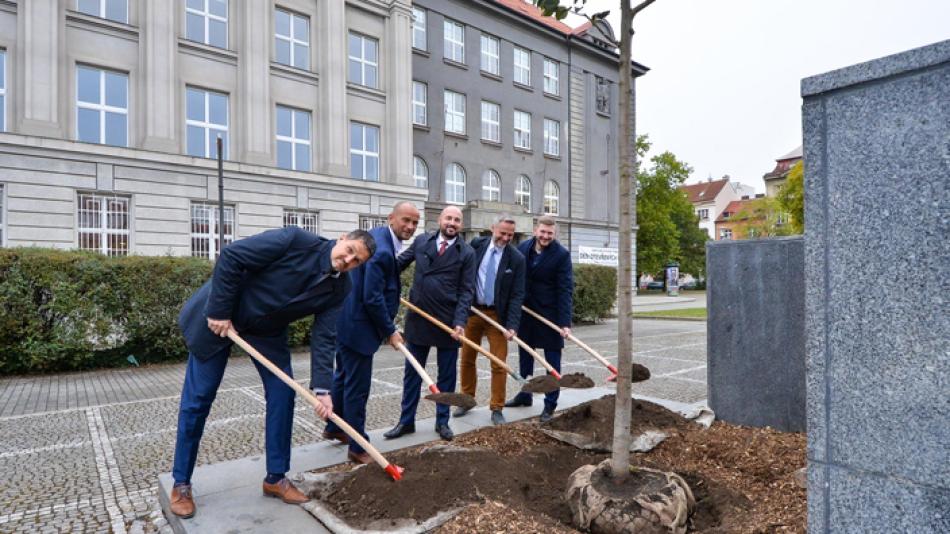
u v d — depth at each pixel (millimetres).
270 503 3145
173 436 5137
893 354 1701
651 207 44281
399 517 2797
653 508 2641
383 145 21188
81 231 14695
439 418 4543
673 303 32844
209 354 3064
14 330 8617
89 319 9242
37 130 14000
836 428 1829
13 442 4961
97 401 6832
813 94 1873
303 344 12258
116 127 15508
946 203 1594
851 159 1789
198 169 16484
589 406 4523
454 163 26078
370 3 20719
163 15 16000
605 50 32719
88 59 14969
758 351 4688
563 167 30969
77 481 3939
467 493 2992
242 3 17703
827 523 1852
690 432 4301
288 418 3254
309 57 19453
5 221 13586
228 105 17547
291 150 18969
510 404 5531
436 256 4512
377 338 3951
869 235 1749
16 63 13977
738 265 4840
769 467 3484
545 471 3578
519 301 4953
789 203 30625
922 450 1644
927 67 1617
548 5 3025
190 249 16391
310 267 3092
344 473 3459
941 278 1604
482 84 27141
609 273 19453
